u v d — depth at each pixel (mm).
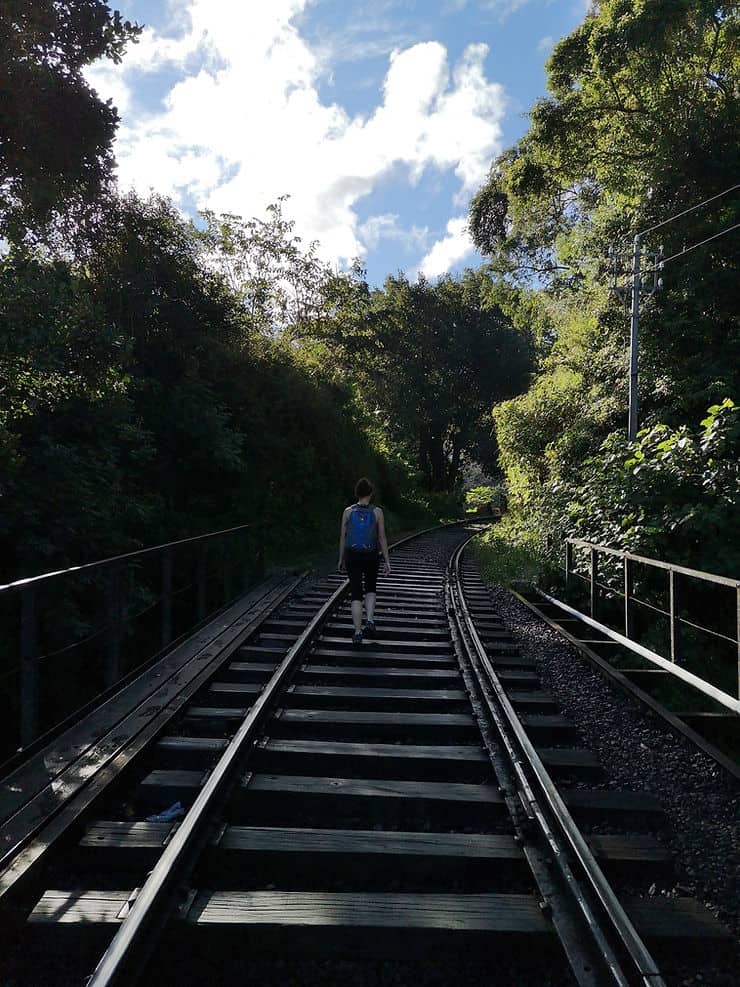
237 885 3457
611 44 18781
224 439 14164
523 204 25766
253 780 4469
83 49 9805
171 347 14602
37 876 3330
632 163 19875
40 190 10109
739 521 9516
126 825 3812
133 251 13883
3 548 9375
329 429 19875
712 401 15180
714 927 3043
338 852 3566
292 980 2824
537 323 28797
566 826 3631
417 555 20516
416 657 7785
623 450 11758
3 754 9023
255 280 22969
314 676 7059
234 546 12188
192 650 7629
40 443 9656
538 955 2938
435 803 4254
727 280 15852
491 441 50000
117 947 2600
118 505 10711
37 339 8484
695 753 5293
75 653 9742
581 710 6367
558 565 13086
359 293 24734
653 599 10336
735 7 18375
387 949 2934
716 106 17922
